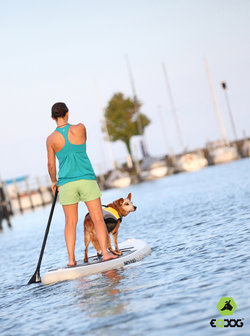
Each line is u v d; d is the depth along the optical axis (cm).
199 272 1078
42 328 895
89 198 1361
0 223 5372
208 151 10725
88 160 1375
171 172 9994
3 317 1060
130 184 9819
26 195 9312
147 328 768
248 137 10738
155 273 1160
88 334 793
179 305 859
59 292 1177
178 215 2488
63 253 2000
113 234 1432
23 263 1997
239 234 1462
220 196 3016
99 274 1288
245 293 852
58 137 1356
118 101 12962
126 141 12938
